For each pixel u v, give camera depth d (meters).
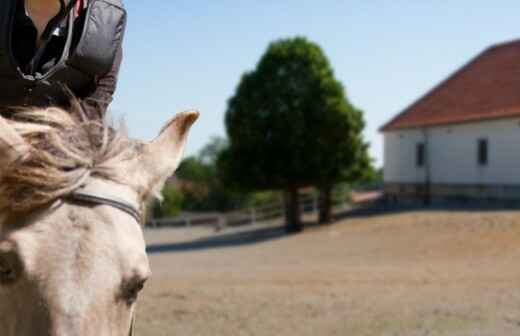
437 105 41.47
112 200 2.23
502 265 16.97
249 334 8.77
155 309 10.29
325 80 31.73
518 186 34.34
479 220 26.98
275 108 31.56
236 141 32.34
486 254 19.72
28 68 2.78
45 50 2.92
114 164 2.35
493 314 9.91
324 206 34.22
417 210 34.09
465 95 40.44
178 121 2.68
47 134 2.27
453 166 38.44
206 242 32.47
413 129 41.34
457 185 38.09
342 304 10.85
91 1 2.87
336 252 23.05
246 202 58.41
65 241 2.06
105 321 2.00
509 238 22.33
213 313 10.05
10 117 2.66
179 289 12.28
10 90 2.72
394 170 43.19
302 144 31.58
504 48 43.12
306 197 42.41
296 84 31.77
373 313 10.10
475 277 14.41
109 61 2.98
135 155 2.50
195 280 14.16
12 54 2.61
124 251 2.12
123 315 2.09
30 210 2.10
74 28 2.90
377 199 43.50
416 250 21.83
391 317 9.79
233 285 13.07
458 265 17.38
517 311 10.09
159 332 8.81
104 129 2.41
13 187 2.09
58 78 2.82
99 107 2.64
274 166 31.78
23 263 2.00
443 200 39.00
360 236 27.09
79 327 1.94
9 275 2.01
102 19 2.90
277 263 20.31
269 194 56.47
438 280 13.94
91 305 1.98
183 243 32.88
